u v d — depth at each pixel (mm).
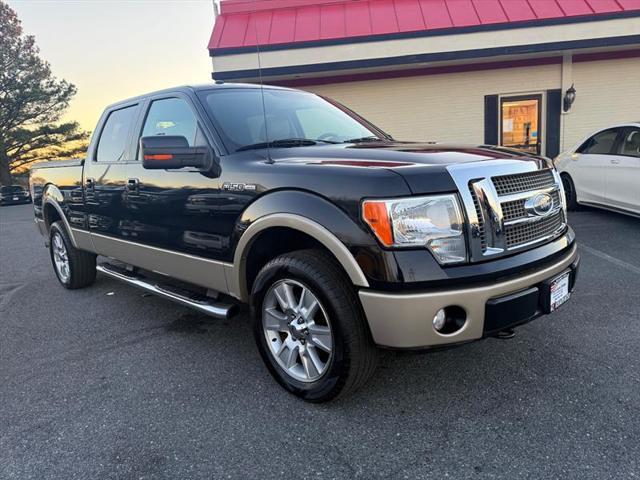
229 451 2332
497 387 2771
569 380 2807
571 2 10805
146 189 3547
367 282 2273
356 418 2543
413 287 2217
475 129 12039
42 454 2371
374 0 12078
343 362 2455
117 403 2816
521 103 11812
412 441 2336
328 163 2602
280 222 2570
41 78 37312
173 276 3541
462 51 10750
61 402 2861
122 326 4066
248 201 2779
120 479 2172
